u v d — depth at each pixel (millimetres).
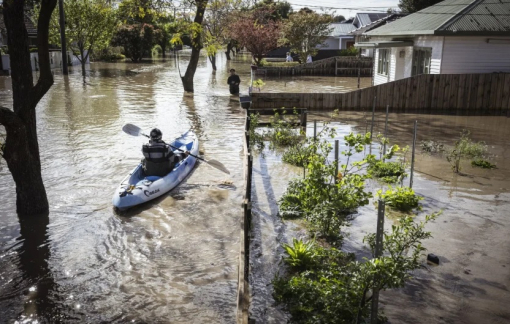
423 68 22531
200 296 6082
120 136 14734
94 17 35188
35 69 35625
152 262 6930
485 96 20484
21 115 8070
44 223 8188
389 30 25562
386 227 7859
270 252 7105
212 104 21734
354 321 5301
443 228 7836
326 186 8258
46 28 7602
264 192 9742
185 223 8266
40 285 6328
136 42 49562
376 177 10695
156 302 5961
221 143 14125
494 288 6051
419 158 12367
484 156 12648
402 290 6008
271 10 47562
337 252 6820
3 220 8266
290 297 5832
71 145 13516
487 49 20359
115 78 32531
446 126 17094
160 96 24109
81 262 6926
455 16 20891
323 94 20719
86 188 9945
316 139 11922
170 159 10297
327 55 47625
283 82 32281
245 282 6070
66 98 22891
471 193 9578
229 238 7680
